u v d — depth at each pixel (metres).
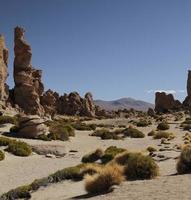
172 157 31.56
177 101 135.75
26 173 30.59
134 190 16.31
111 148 39.97
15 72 94.88
